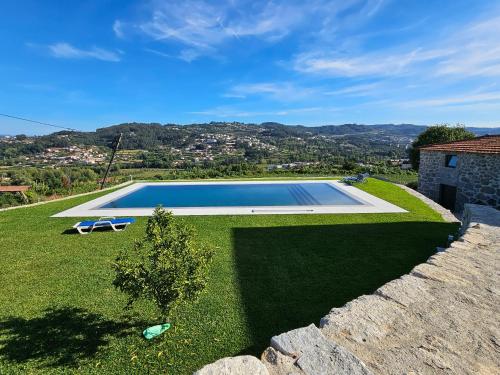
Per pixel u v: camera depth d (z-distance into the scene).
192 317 4.18
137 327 4.02
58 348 3.61
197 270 3.53
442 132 21.08
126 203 13.11
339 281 5.18
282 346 1.98
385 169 24.94
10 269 5.89
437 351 1.97
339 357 1.88
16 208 11.62
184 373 3.23
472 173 11.23
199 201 13.62
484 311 2.43
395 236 7.52
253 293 4.81
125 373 3.23
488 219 5.37
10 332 3.91
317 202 12.62
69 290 5.02
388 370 1.81
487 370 1.81
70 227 8.84
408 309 2.45
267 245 7.04
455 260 3.44
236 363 1.81
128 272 3.41
